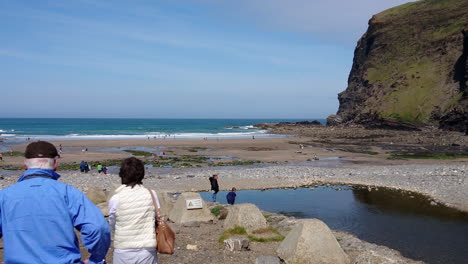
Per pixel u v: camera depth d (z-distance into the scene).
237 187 29.36
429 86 136.00
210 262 9.08
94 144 70.19
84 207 3.13
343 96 177.38
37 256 2.85
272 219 16.30
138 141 78.12
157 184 29.88
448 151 63.19
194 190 27.98
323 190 28.45
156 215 4.89
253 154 56.47
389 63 160.88
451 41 144.38
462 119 102.62
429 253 14.35
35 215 2.90
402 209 22.06
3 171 37.28
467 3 150.38
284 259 9.66
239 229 11.80
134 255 4.58
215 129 146.75
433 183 29.83
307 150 63.53
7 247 2.89
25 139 81.69
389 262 8.91
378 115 132.12
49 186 3.08
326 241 9.66
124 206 4.67
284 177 33.47
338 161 48.12
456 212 21.14
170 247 4.79
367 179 32.75
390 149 67.38
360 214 20.95
